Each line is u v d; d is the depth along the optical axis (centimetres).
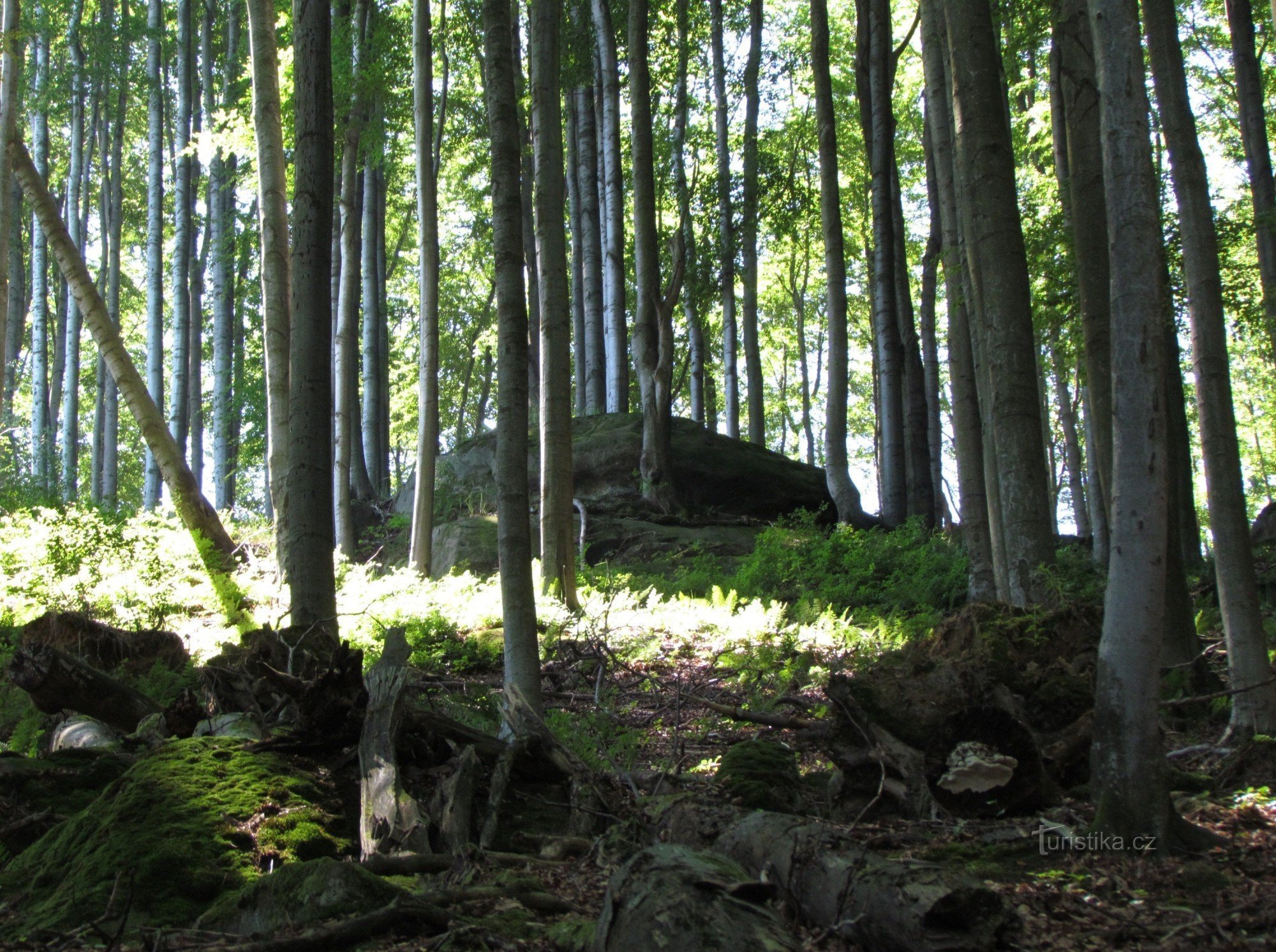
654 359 2162
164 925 404
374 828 474
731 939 309
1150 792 478
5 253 1474
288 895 396
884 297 2286
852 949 362
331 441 863
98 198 3766
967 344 1341
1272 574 1533
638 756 719
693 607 1416
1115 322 492
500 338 789
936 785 551
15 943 381
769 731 809
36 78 2719
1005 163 957
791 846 403
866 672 599
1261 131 1673
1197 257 798
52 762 556
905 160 3494
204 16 3011
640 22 2036
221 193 2834
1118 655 488
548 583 1341
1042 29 1825
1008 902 417
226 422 2984
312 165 871
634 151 2081
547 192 1344
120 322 3897
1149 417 483
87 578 1170
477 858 460
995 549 1291
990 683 564
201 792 479
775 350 4969
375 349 2927
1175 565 837
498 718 745
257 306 2981
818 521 2308
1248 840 492
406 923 380
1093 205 922
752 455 2409
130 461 3825
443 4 2048
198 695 719
